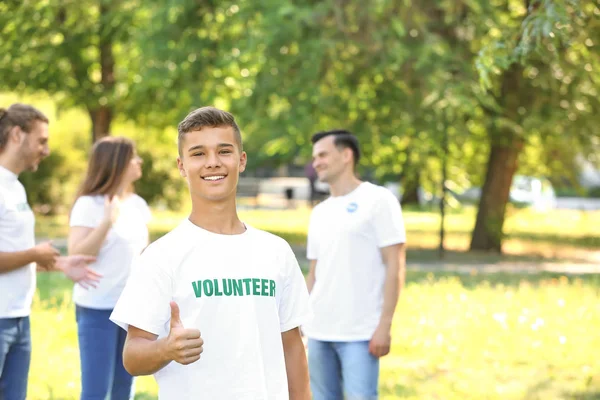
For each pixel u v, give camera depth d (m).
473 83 19.67
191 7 20.70
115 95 25.58
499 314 12.56
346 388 6.06
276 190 56.56
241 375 3.61
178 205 32.59
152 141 31.84
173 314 3.38
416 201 46.69
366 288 6.07
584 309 13.37
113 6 23.69
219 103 25.41
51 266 5.80
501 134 23.48
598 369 9.98
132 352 3.47
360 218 6.06
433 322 12.45
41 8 24.17
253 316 3.67
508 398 8.76
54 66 25.66
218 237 3.71
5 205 5.64
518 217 41.31
